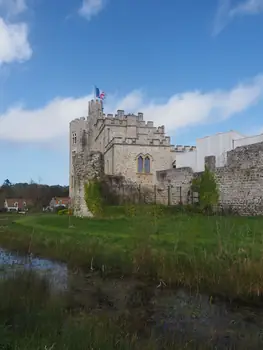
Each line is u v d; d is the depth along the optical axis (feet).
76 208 114.01
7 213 244.63
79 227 85.71
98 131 209.56
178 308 35.68
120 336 27.45
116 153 162.09
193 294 39.42
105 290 41.65
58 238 72.59
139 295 39.63
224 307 35.68
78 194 112.88
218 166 121.80
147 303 36.96
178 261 45.80
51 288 40.70
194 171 139.85
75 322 29.94
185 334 29.71
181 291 40.57
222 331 30.30
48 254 63.98
